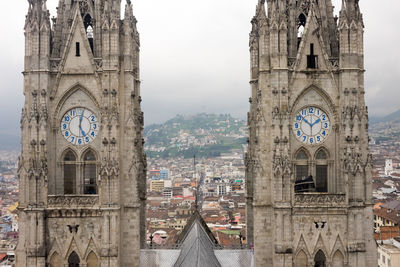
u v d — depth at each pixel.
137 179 78.56
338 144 77.69
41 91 76.62
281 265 74.50
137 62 87.19
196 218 98.00
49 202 76.12
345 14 77.19
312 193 75.94
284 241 74.81
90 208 75.69
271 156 76.75
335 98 77.81
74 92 78.31
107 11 77.06
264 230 77.62
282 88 76.00
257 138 78.00
